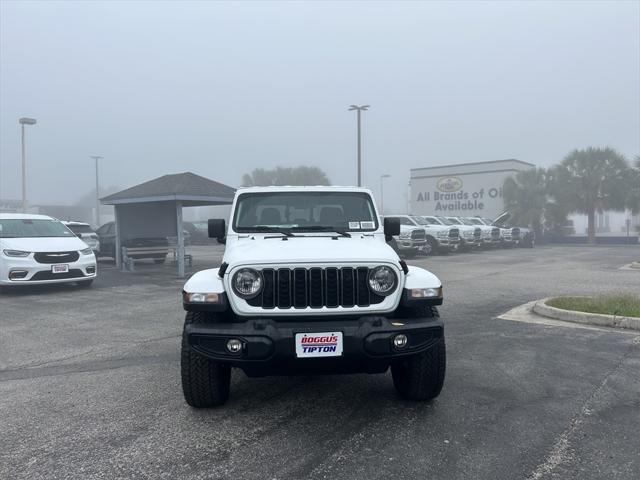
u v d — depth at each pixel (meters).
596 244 35.84
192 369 4.33
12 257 11.22
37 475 3.42
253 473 3.42
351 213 5.52
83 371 5.79
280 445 3.83
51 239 12.11
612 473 3.37
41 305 10.19
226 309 4.13
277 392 5.00
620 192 33.53
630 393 4.83
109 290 12.27
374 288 4.14
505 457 3.60
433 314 4.45
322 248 4.50
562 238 37.22
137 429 4.14
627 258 22.06
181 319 8.70
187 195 14.98
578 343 6.70
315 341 3.91
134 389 5.14
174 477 3.38
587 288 11.91
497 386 5.07
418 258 22.22
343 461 3.57
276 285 4.09
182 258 15.03
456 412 4.43
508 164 40.91
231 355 3.96
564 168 35.47
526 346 6.58
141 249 16.73
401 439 3.90
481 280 13.73
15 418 4.41
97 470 3.48
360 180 32.31
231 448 3.78
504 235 29.42
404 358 4.21
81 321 8.59
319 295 4.11
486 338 7.03
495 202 41.66
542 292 11.34
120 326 8.17
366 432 4.04
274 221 5.41
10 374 5.74
